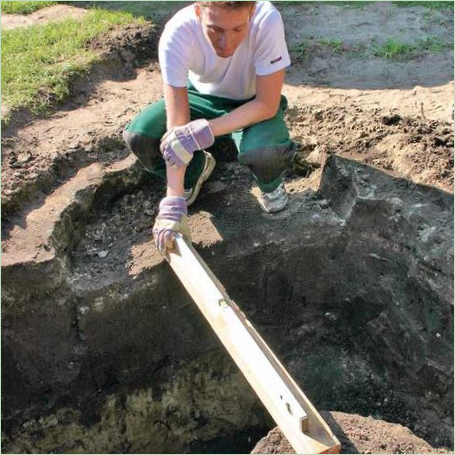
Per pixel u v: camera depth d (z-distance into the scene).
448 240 3.26
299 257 3.50
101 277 3.32
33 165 3.54
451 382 3.19
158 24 4.91
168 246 2.98
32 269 3.14
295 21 5.16
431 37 4.90
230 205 3.61
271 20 2.99
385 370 3.53
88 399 3.47
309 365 3.67
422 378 3.31
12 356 3.31
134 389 3.54
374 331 3.54
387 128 3.83
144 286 3.33
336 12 5.29
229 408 3.76
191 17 3.03
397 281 3.42
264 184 3.38
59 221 3.33
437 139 3.69
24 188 3.41
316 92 4.26
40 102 3.94
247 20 2.81
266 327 3.68
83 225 3.53
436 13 5.24
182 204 3.04
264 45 3.01
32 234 3.26
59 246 3.29
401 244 3.38
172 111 3.10
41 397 3.41
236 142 3.41
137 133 3.25
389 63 4.62
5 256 3.15
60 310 3.27
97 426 3.53
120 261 3.39
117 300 3.31
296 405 2.28
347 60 4.66
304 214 3.57
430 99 4.16
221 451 3.74
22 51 4.38
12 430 3.41
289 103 4.08
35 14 5.15
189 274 2.85
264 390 2.40
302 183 3.78
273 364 2.55
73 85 4.14
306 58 4.68
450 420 3.25
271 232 3.47
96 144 3.71
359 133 3.82
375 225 3.46
